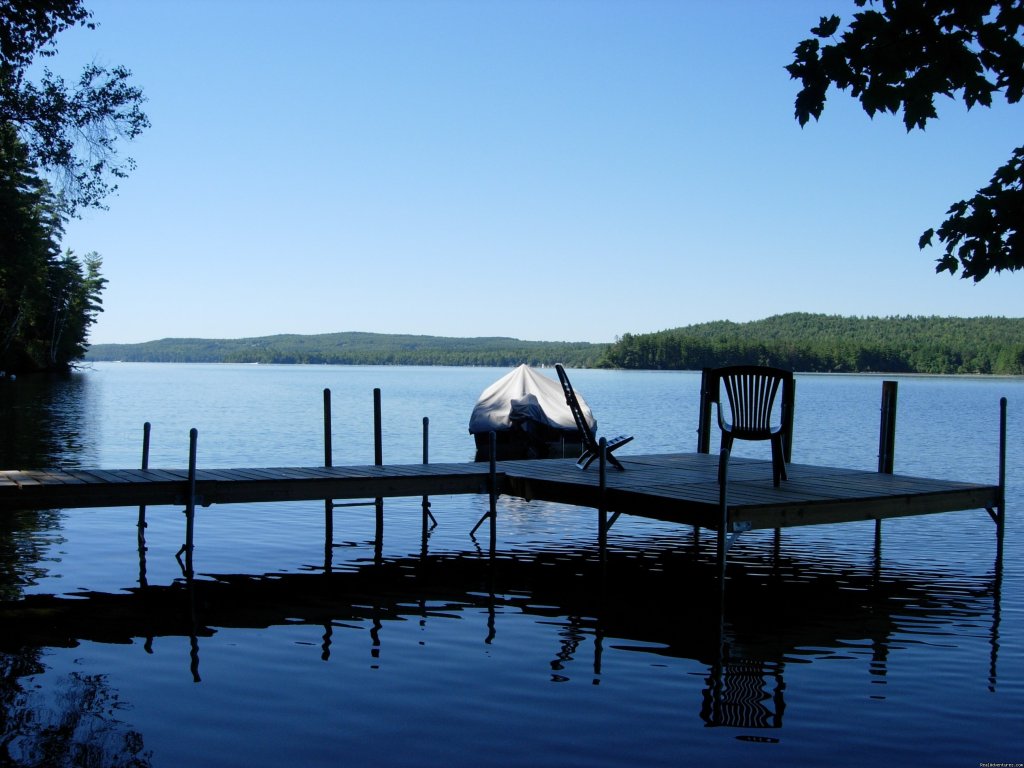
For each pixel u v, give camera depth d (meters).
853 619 8.11
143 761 4.96
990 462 21.81
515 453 22.45
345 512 14.16
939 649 7.22
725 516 8.09
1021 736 5.50
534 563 10.50
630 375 138.38
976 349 140.12
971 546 11.63
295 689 6.16
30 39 17.91
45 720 5.54
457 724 5.57
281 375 131.88
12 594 8.75
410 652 7.02
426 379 113.44
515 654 7.00
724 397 61.34
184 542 11.46
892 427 11.76
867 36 4.31
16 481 9.23
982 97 4.30
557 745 5.27
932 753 5.23
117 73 22.69
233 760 5.00
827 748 5.29
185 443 24.17
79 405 39.72
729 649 7.19
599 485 9.50
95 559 10.35
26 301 52.16
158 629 7.59
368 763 4.98
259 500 9.84
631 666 6.74
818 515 8.74
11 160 24.52
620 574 9.91
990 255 4.51
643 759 5.10
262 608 8.34
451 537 12.17
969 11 4.17
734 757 5.14
